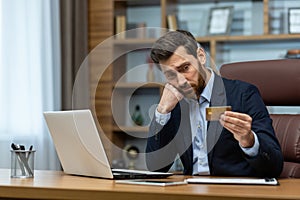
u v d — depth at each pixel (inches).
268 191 54.4
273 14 165.2
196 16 172.4
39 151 141.8
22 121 138.0
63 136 71.1
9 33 135.6
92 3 167.2
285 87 96.6
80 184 60.5
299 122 92.7
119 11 173.5
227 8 165.6
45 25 146.3
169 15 166.9
